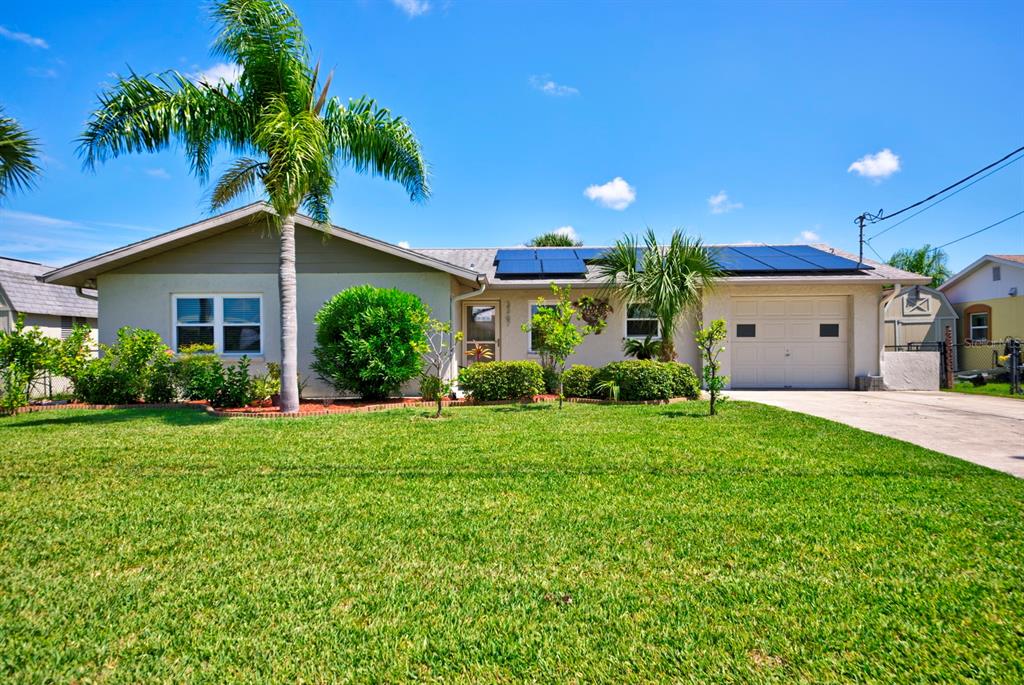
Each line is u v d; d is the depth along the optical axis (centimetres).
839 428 675
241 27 780
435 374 1049
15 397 862
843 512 362
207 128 806
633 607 243
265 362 1071
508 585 265
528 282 1145
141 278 1075
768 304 1259
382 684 195
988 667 198
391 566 287
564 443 591
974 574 272
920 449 555
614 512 367
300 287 1071
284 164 757
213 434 652
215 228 1040
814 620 231
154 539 325
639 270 1084
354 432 663
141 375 955
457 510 373
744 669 200
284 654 211
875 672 197
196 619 236
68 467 495
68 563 292
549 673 200
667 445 578
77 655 211
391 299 936
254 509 378
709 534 326
